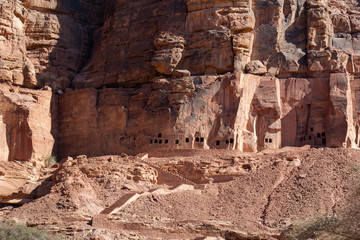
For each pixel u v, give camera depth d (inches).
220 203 2138.3
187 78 2623.0
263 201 2114.9
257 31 2706.7
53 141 2741.1
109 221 1980.8
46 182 2347.4
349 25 2738.7
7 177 2501.2
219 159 2407.7
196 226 1972.2
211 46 2662.4
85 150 2743.6
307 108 2610.7
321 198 2054.6
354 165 1828.2
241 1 2682.1
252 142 2551.7
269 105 2586.1
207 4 2699.3
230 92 2564.0
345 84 2566.4
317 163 2246.6
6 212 2247.8
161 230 1962.4
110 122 2736.2
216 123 2559.1
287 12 2726.4
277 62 2664.9
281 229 1939.0
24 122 2647.6
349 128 2539.4
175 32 2721.5
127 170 2314.2
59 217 2020.2
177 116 2578.7
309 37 2669.8
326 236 1689.2
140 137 2650.1
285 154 2361.0
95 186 2226.9
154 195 2135.8
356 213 1669.5
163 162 2439.7
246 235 1905.8
